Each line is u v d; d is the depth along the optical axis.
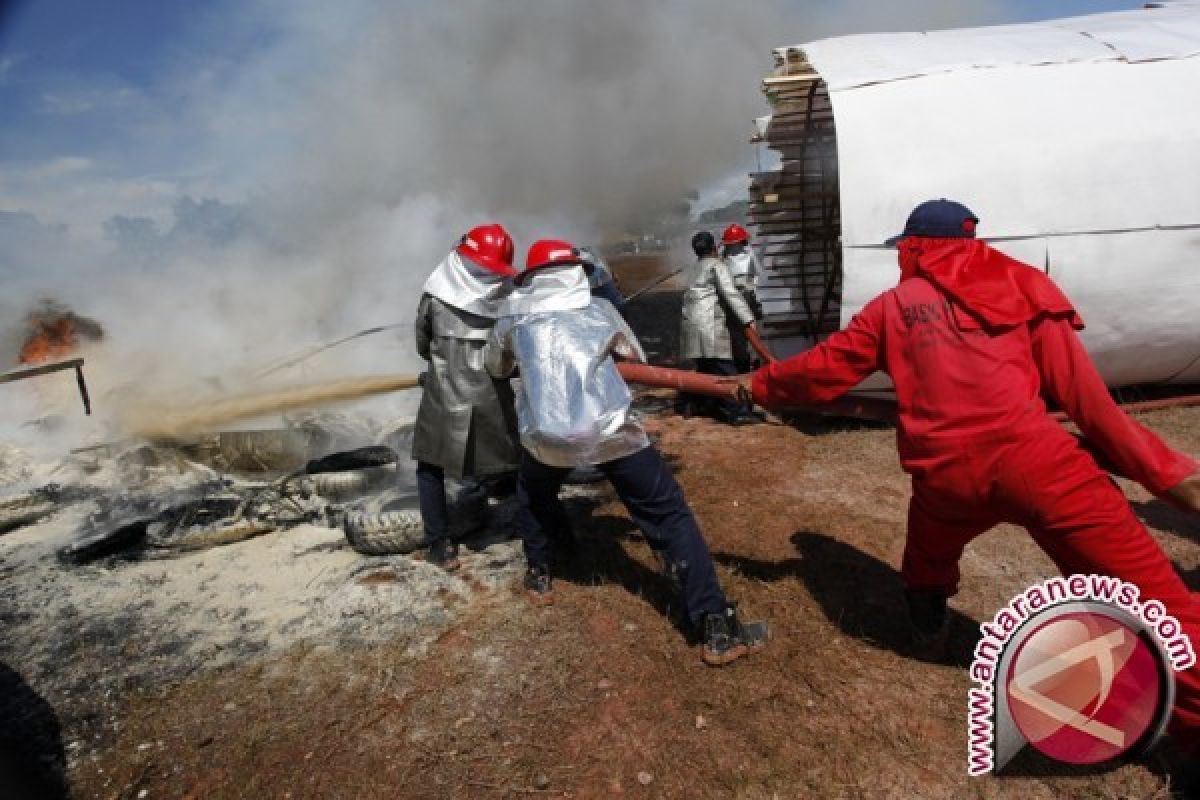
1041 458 2.17
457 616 3.26
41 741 2.62
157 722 2.68
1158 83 4.91
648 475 2.77
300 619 3.33
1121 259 4.84
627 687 2.73
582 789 2.30
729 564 3.59
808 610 3.17
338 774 2.40
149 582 3.76
